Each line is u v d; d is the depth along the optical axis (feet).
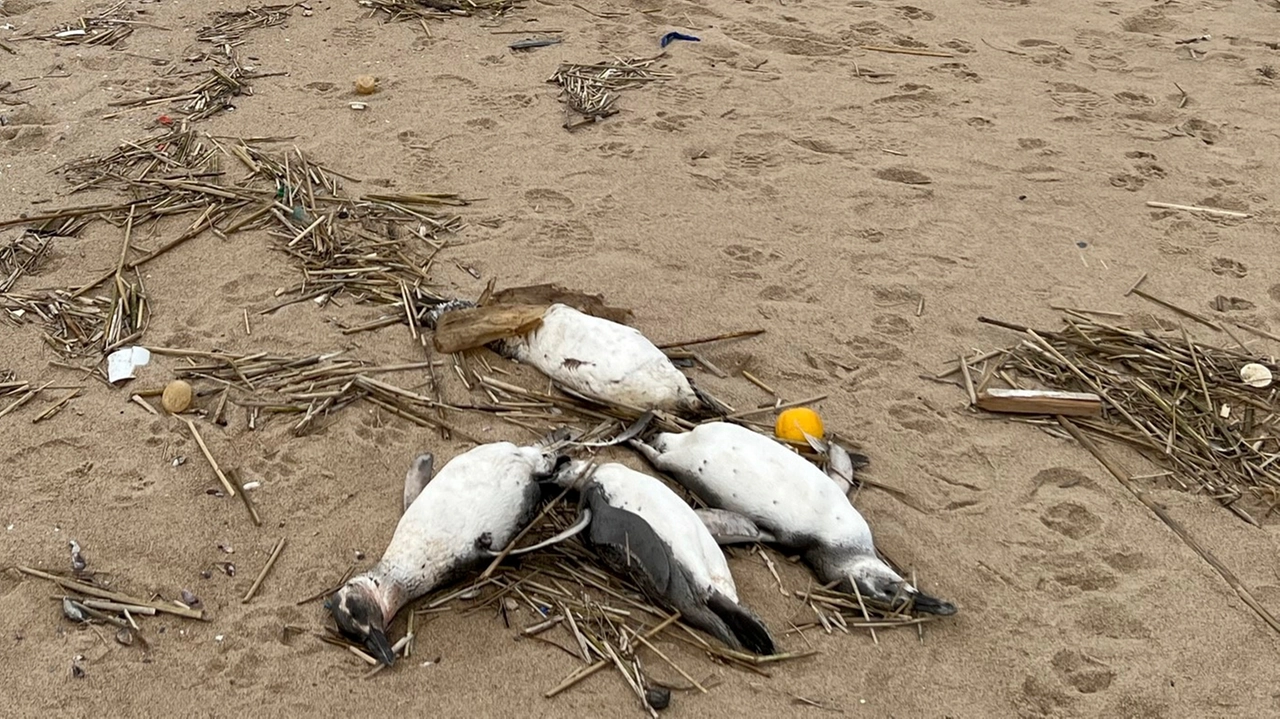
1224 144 23.08
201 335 15.69
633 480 12.00
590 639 11.46
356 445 13.88
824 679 11.24
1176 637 12.04
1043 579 12.67
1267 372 15.83
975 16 29.60
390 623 11.46
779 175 21.08
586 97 23.52
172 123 21.40
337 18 26.86
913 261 18.61
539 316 15.16
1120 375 15.99
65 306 16.14
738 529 12.28
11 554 12.14
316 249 17.61
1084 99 24.91
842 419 14.92
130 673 10.98
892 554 12.84
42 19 25.88
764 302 17.26
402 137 21.43
